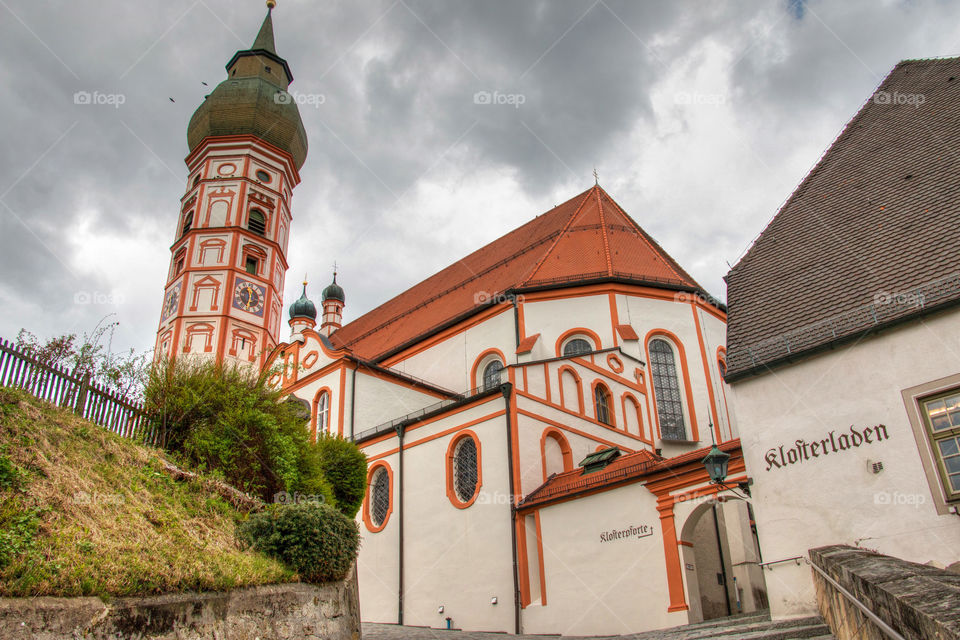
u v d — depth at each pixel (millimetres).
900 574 7184
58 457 11367
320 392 32781
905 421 12195
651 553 19453
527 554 23062
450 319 35312
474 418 26422
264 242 47875
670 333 32531
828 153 18562
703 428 30984
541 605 21781
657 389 31688
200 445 15570
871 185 16531
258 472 16688
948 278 12547
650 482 19953
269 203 49094
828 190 17484
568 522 21922
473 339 34156
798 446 13422
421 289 44844
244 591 10922
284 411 18484
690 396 31453
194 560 10664
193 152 50312
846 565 8586
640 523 20016
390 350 38281
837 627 9320
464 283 39969
